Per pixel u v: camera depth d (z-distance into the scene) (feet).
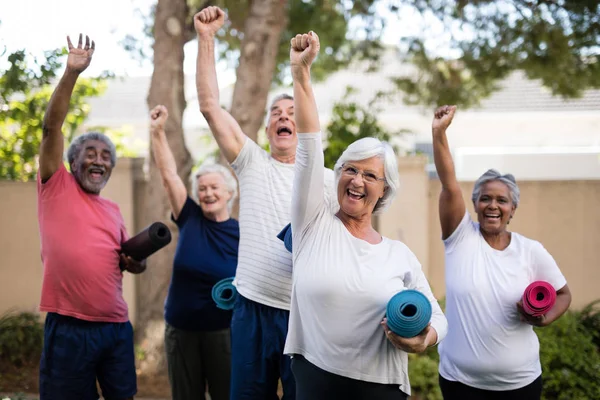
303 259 8.09
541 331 17.51
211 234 12.30
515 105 51.44
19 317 20.02
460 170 35.81
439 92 26.37
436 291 21.84
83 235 10.82
